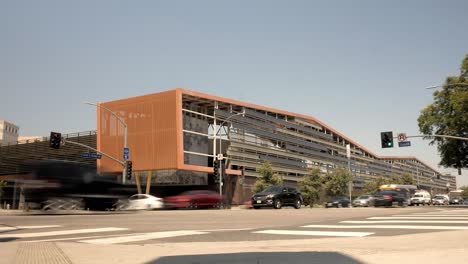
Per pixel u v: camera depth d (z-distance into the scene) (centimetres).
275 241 905
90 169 2434
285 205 2839
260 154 6044
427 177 16700
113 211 2414
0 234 1056
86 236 1023
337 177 6431
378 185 9356
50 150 5997
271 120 6400
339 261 625
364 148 10425
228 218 1628
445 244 806
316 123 7825
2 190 6166
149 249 777
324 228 1167
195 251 750
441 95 4666
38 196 2234
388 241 863
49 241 916
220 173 4019
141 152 5028
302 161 7188
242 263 621
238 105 5653
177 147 4775
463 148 4538
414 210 2322
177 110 4819
